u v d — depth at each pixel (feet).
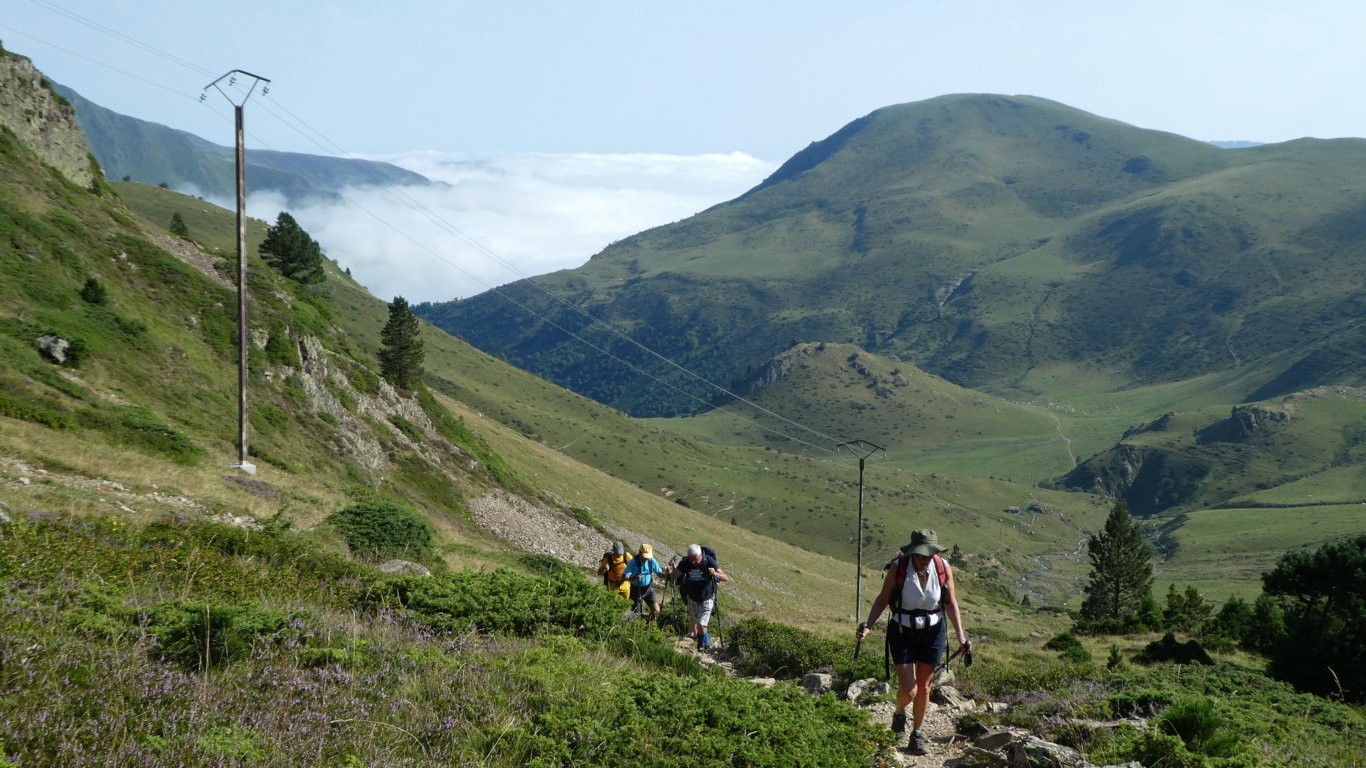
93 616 20.06
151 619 21.40
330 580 37.86
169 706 16.38
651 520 356.79
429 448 207.21
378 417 197.26
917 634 25.93
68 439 74.84
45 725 14.11
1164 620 226.99
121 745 14.34
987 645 115.03
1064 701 30.68
